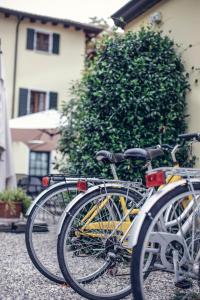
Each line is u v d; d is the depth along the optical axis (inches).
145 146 220.5
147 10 284.2
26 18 657.6
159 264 110.3
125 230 131.0
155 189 125.0
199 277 102.5
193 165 224.8
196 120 227.1
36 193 419.8
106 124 222.7
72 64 687.1
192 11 238.1
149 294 128.2
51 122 460.1
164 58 234.8
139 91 223.0
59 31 683.4
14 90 645.3
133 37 236.2
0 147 282.0
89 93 235.8
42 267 143.8
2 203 261.3
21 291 132.0
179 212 109.7
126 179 213.9
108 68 228.1
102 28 692.1
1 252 195.3
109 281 138.9
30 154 649.6
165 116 226.8
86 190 134.5
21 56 656.4
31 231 147.2
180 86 232.5
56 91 672.4
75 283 126.6
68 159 261.0
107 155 138.3
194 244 105.8
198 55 230.4
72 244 132.3
